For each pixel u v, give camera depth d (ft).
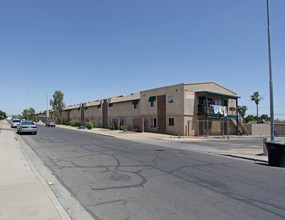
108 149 43.52
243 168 28.78
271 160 30.94
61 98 184.44
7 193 16.43
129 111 118.21
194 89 88.43
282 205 15.88
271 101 40.60
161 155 37.91
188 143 61.77
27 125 74.49
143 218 13.42
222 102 101.40
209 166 29.37
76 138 67.05
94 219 13.28
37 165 27.84
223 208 15.16
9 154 32.68
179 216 13.76
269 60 41.27
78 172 24.39
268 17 41.47
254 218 13.66
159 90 96.43
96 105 157.69
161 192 18.20
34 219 12.51
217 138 83.41
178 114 86.58
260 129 115.44
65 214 13.38
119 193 17.79
